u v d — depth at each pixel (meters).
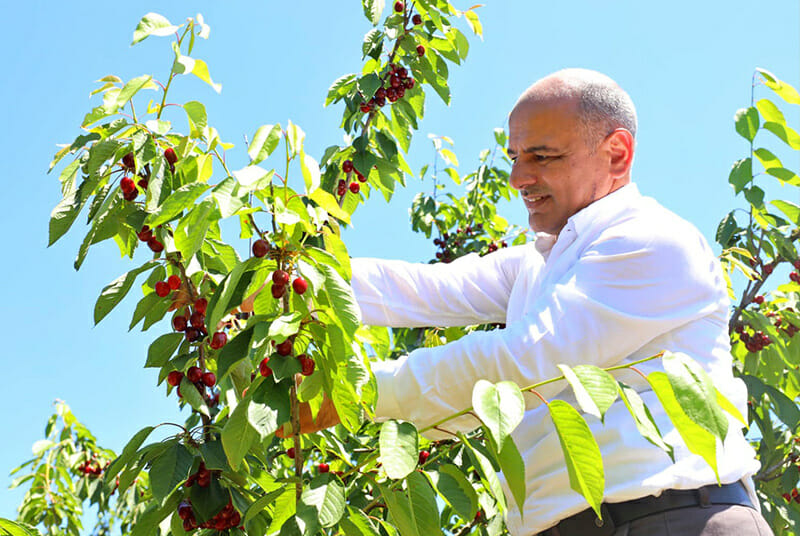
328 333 1.98
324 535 2.17
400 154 4.59
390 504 2.04
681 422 1.82
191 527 2.29
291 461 4.10
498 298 2.90
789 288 5.35
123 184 2.42
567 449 1.84
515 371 2.16
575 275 2.27
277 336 1.98
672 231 2.28
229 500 2.28
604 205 2.41
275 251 2.09
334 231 2.18
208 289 2.49
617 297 2.19
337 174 4.31
